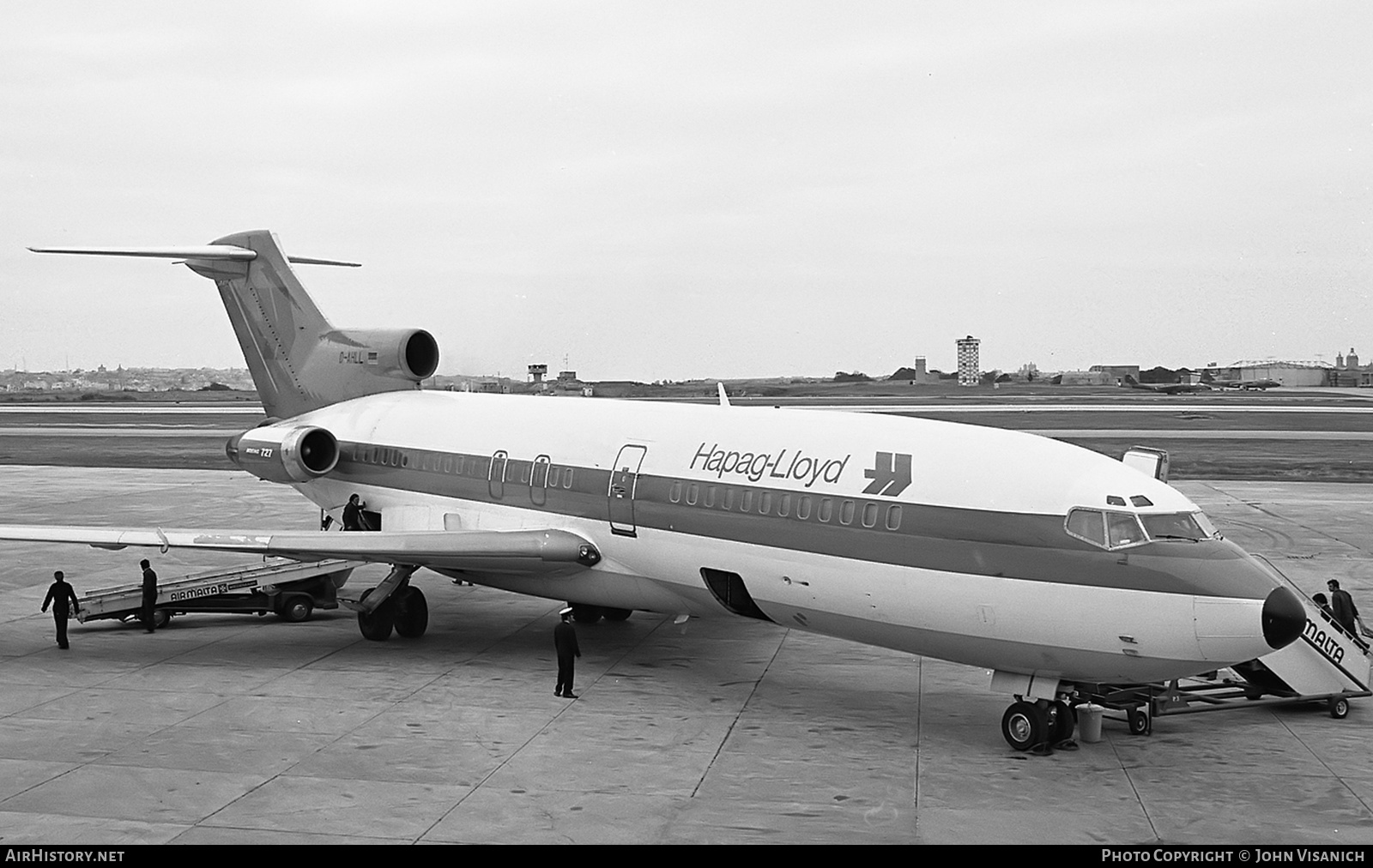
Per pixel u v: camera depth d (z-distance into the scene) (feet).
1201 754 49.14
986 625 48.44
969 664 51.01
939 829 40.75
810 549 53.57
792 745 50.26
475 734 51.88
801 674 62.80
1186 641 44.37
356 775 46.29
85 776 46.16
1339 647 55.26
